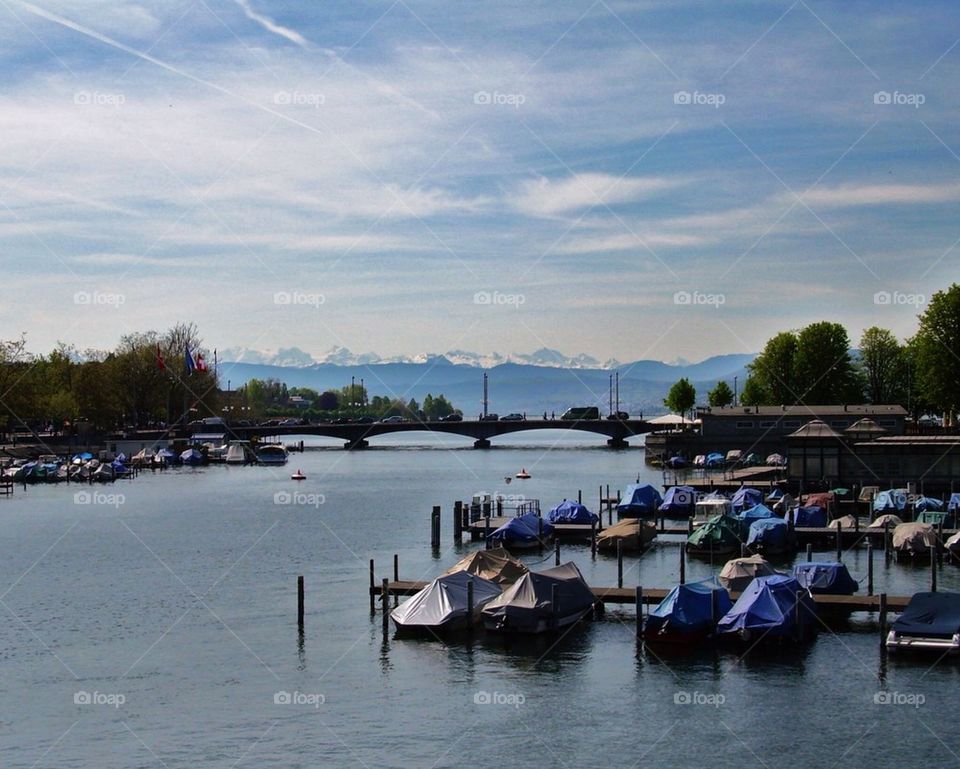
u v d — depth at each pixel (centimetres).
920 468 13938
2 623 8269
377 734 5906
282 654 7269
